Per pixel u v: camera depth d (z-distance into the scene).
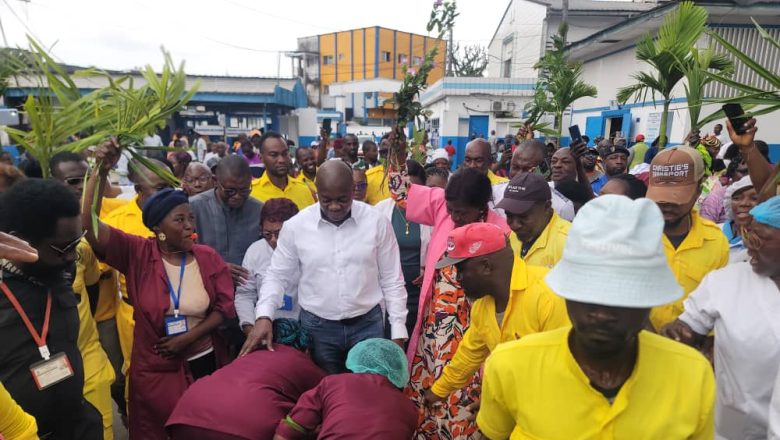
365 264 2.87
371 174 5.77
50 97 2.38
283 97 24.23
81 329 2.40
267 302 2.76
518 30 24.34
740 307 1.83
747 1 10.57
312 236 2.86
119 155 2.37
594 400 1.24
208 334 2.82
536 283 1.90
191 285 2.70
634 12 21.30
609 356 1.19
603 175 5.91
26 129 3.10
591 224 1.14
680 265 2.33
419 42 50.75
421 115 3.36
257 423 1.93
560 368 1.27
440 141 23.86
